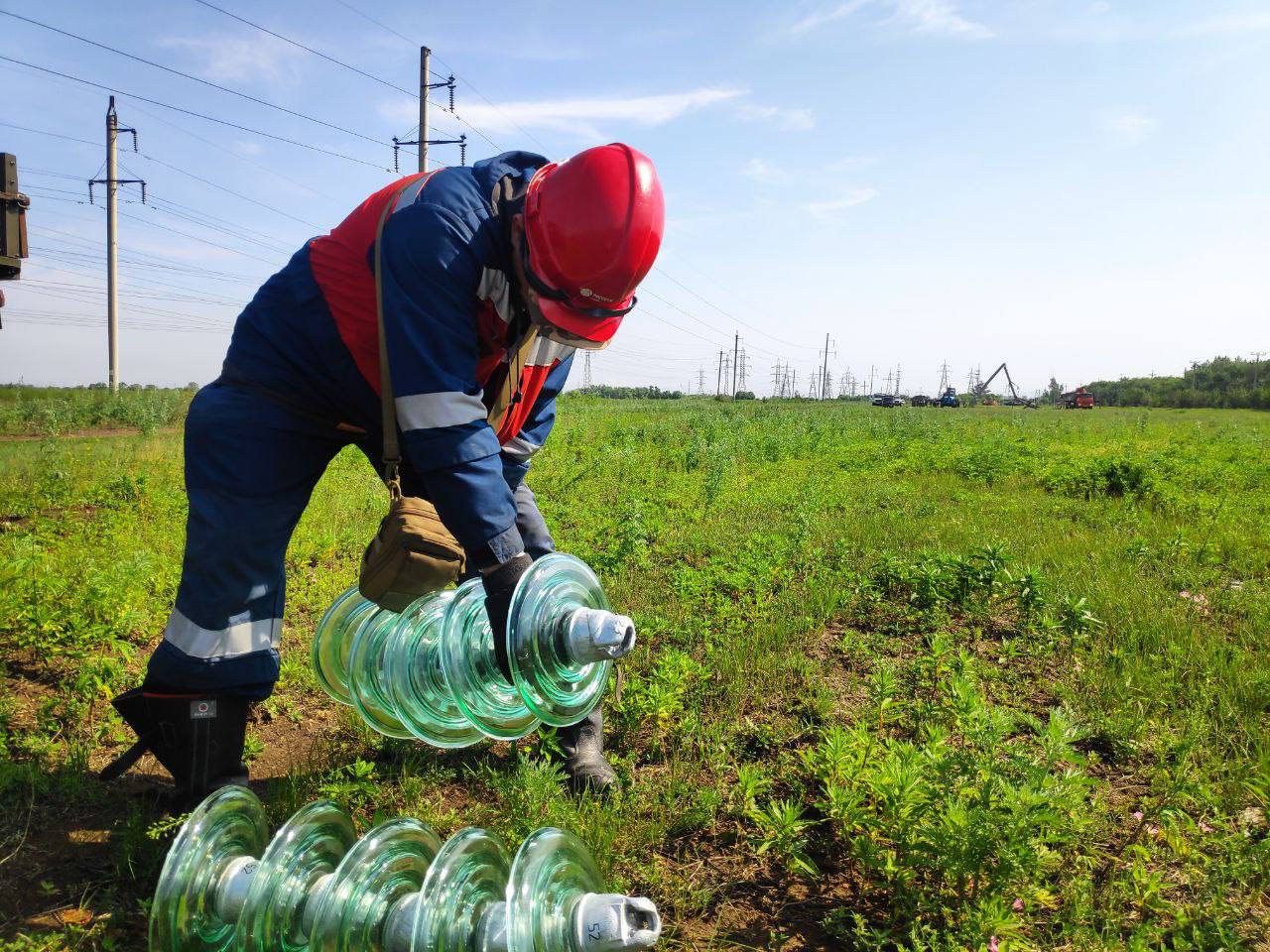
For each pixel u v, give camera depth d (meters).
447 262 2.20
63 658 4.06
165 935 1.88
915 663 4.23
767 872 2.73
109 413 26.70
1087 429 27.98
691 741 3.52
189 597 2.54
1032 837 2.61
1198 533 7.66
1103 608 5.22
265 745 3.54
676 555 7.07
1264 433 26.56
